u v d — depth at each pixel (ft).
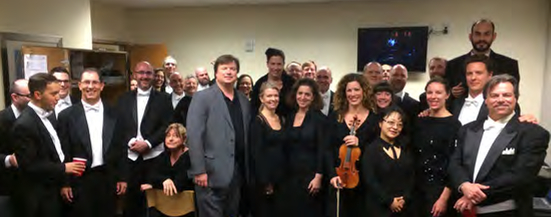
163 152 9.31
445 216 7.30
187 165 8.74
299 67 13.00
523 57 16.81
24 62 10.79
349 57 19.38
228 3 20.26
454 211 7.25
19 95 8.14
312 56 19.90
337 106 8.71
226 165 8.16
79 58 11.95
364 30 18.69
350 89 8.36
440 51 17.97
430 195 7.43
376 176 7.73
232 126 8.25
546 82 16.03
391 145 7.82
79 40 13.89
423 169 7.61
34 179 7.26
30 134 7.14
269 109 8.50
